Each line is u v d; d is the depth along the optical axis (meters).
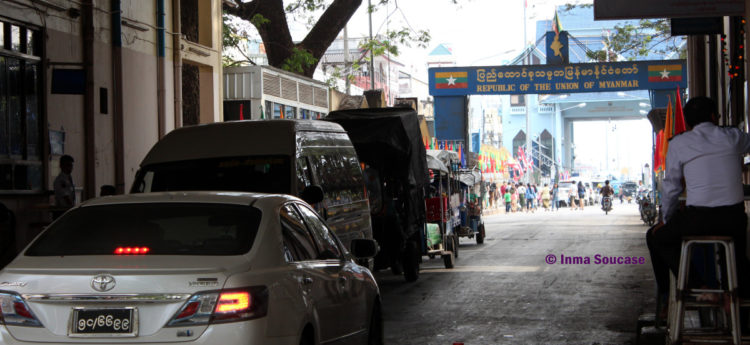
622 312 12.12
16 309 5.57
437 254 18.84
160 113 19.78
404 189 16.45
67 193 14.49
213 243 5.98
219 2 24.34
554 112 113.69
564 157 117.44
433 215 19.69
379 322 8.48
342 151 13.47
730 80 17.41
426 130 48.06
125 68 18.11
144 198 6.60
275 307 5.70
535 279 16.44
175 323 5.41
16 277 5.68
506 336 10.34
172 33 20.59
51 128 15.21
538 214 57.31
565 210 67.19
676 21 17.06
